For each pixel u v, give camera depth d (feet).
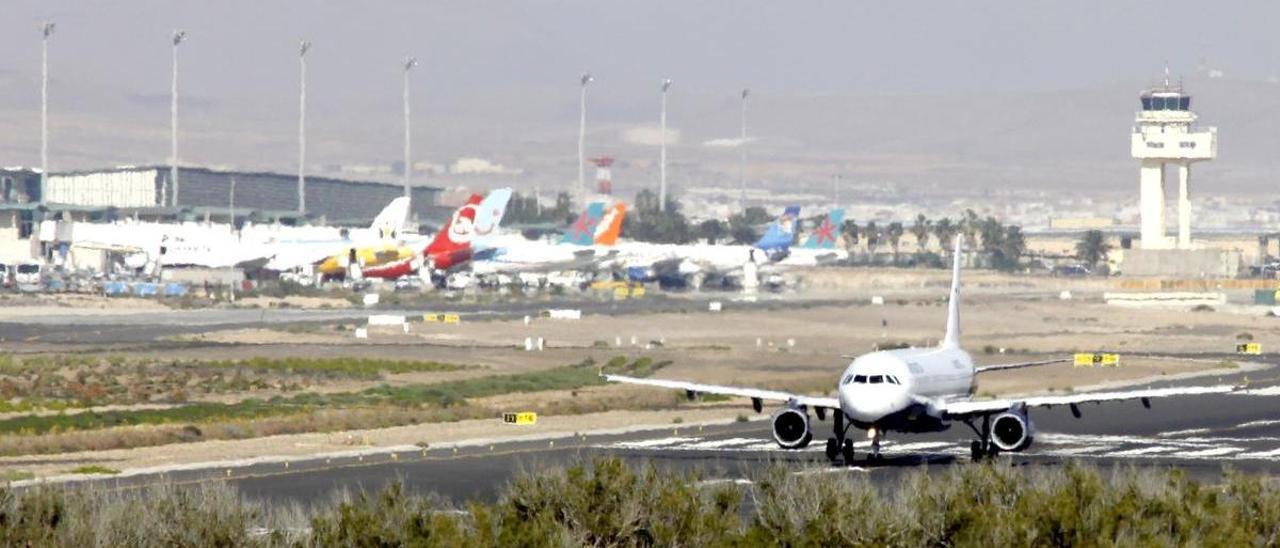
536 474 527.81
